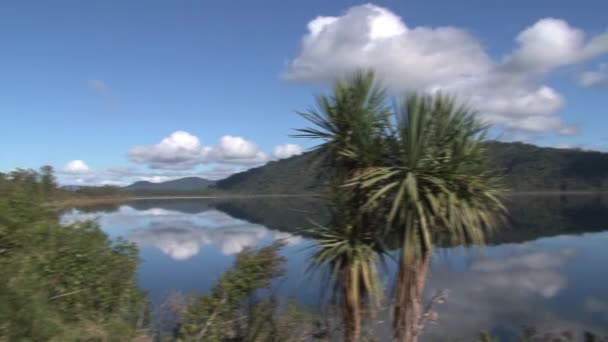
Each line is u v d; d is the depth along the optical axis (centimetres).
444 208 552
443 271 1795
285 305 801
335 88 611
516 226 3562
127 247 832
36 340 557
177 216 6425
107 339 644
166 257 2345
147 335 763
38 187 874
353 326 593
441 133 575
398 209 571
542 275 1800
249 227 3959
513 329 1156
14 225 675
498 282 1664
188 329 731
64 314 658
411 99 568
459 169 553
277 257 791
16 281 589
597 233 3095
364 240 601
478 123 585
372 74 609
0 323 528
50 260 678
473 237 555
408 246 558
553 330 1166
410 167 559
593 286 1630
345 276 598
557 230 3291
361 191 597
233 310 755
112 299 731
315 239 625
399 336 580
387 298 612
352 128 593
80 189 11931
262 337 750
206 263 2133
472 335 1099
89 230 793
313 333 728
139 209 9112
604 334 1136
